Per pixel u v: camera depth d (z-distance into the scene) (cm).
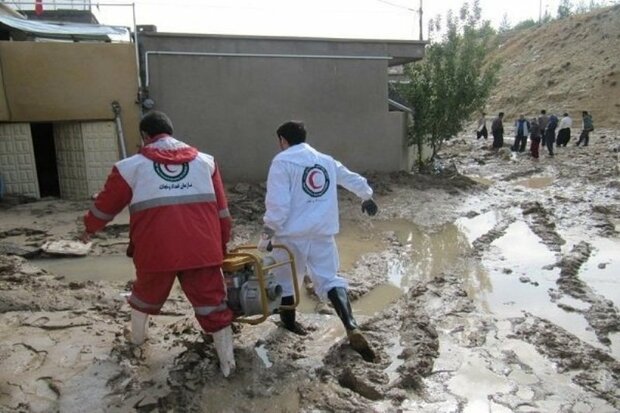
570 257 743
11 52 1149
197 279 379
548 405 383
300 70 1327
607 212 1052
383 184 1300
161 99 1261
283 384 397
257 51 1298
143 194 364
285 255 446
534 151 1980
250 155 1327
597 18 4072
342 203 1148
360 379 400
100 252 805
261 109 1318
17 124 1177
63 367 404
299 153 438
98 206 369
